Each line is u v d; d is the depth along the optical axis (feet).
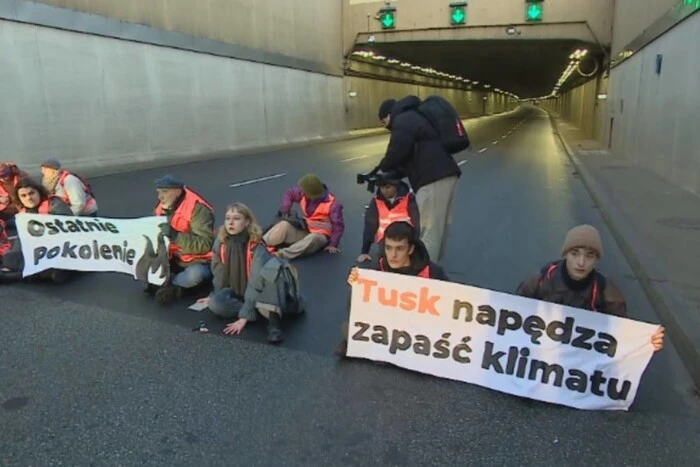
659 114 38.32
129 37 49.42
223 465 7.72
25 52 39.55
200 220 14.55
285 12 77.30
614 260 18.56
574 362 9.46
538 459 7.94
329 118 94.84
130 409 9.16
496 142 79.30
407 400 9.55
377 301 10.65
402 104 14.71
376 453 8.04
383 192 15.33
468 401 9.57
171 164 49.70
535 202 29.81
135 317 13.29
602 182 34.01
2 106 38.04
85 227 15.58
